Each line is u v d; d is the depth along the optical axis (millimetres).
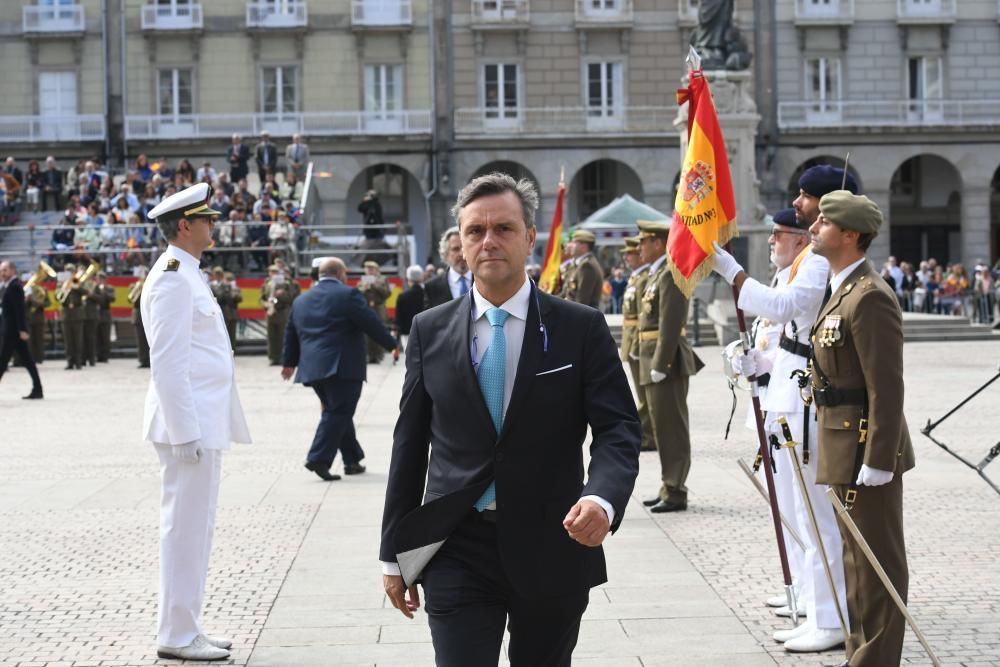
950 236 53375
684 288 7543
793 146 50062
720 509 10523
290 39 49469
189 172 39969
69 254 34688
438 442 4727
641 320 10773
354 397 12383
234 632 7148
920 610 7387
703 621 7227
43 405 20672
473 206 4672
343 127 49344
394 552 4715
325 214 49344
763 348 8070
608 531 4367
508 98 49781
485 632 4520
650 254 10992
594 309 4770
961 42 50625
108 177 40906
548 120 49281
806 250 7133
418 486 4832
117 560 8953
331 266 12344
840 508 5762
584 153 49250
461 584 4559
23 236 39562
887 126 49688
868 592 5988
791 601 6973
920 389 20234
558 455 4605
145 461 13891
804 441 6762
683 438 10469
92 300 30438
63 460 14016
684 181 7625
